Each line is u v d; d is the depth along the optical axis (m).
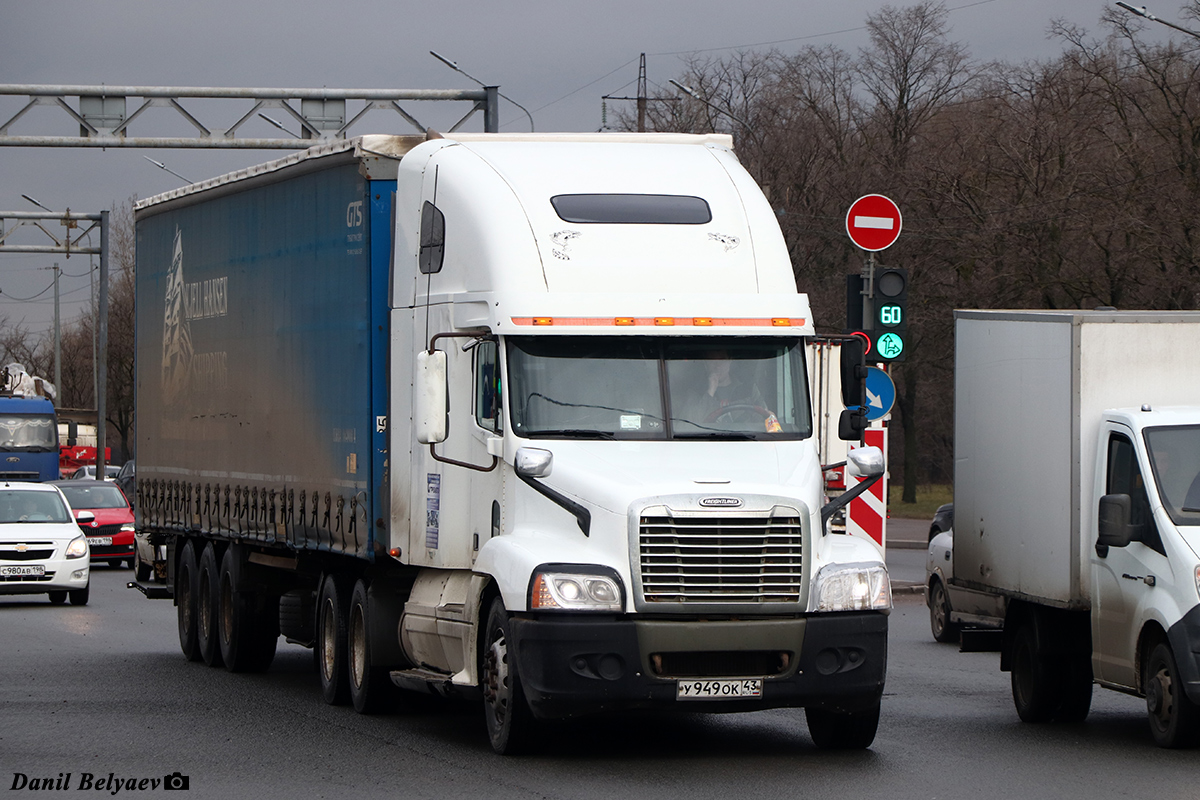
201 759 20.67
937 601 37.59
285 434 28.66
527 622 19.55
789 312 21.84
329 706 26.89
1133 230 75.06
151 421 37.53
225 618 32.81
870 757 20.78
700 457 20.67
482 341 21.73
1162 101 79.69
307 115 60.69
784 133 107.00
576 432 20.80
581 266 21.58
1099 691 29.17
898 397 110.19
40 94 59.88
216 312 32.59
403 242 24.58
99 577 64.94
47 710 25.75
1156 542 21.09
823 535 20.45
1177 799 17.67
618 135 25.38
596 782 18.77
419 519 23.64
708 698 19.31
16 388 109.62
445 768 19.84
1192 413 22.16
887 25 104.19
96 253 102.62
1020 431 24.59
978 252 85.62
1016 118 88.19
